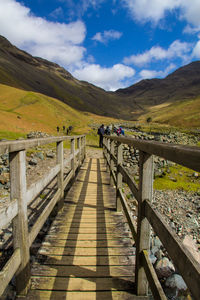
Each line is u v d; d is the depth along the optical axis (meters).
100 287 2.30
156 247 3.82
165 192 8.20
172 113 176.38
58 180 4.11
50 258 2.79
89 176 7.59
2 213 1.60
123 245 3.12
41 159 9.31
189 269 1.06
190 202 7.32
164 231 1.45
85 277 2.45
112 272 2.54
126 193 7.32
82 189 5.97
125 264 2.69
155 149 1.62
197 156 1.00
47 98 101.56
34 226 2.38
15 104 78.56
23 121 49.34
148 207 1.88
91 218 4.04
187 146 1.25
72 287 2.30
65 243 3.16
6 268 1.71
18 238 2.01
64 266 2.64
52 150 11.55
